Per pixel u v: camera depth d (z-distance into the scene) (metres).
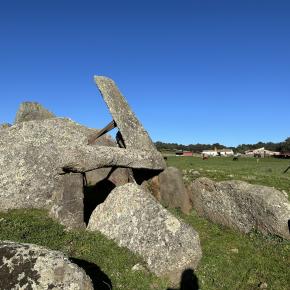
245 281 11.52
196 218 16.62
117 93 21.42
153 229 12.33
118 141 20.89
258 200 14.19
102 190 19.84
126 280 10.67
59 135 20.14
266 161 39.56
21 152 18.84
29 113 27.86
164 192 17.92
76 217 14.77
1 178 18.00
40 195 17.97
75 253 11.92
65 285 7.43
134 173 19.36
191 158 46.47
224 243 13.85
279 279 11.50
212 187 16.23
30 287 7.36
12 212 17.03
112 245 12.70
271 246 13.47
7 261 7.71
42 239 12.88
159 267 11.34
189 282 11.28
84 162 15.84
